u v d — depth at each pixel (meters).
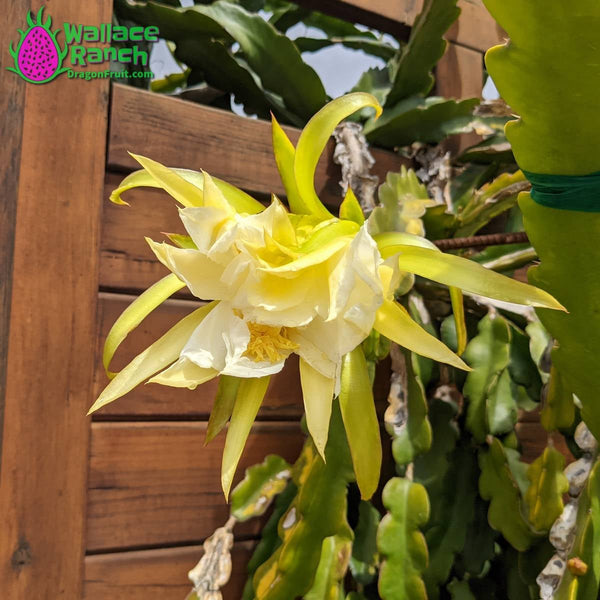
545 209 0.60
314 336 0.55
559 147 0.56
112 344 0.58
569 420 0.82
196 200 0.56
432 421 0.94
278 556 0.83
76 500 0.81
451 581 0.94
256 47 1.01
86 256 0.84
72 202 0.84
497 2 0.50
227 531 0.87
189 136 0.92
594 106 0.53
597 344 0.66
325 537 0.80
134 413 0.87
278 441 0.96
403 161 1.10
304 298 0.53
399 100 1.10
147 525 0.87
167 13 0.97
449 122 1.07
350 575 0.96
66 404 0.81
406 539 0.82
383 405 1.02
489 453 0.90
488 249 1.10
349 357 0.58
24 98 0.82
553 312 0.66
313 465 0.82
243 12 1.01
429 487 0.90
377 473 0.57
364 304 0.52
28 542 0.78
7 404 0.79
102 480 0.85
